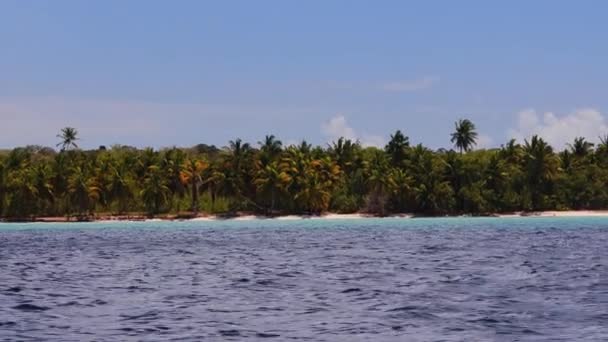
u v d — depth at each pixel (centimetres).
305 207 16525
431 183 16725
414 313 2631
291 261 5244
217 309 2820
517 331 2238
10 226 14512
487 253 5816
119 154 17462
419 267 4591
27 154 17362
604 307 2738
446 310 2697
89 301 3133
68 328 2417
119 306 2953
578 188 17075
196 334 2267
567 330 2242
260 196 16500
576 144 18450
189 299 3153
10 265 5241
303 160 16838
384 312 2673
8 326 2473
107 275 4378
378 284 3650
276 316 2619
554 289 3347
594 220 14625
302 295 3241
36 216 16362
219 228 12425
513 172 17200
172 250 6781
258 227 12638
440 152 17788
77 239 9231
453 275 4050
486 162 17225
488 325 2352
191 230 11706
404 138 17800
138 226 13738
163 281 3966
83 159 17362
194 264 5128
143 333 2298
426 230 10588
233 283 3803
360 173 17050
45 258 5956
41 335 2289
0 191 16238
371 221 15038
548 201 16925
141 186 16500
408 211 16888
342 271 4391
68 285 3819
